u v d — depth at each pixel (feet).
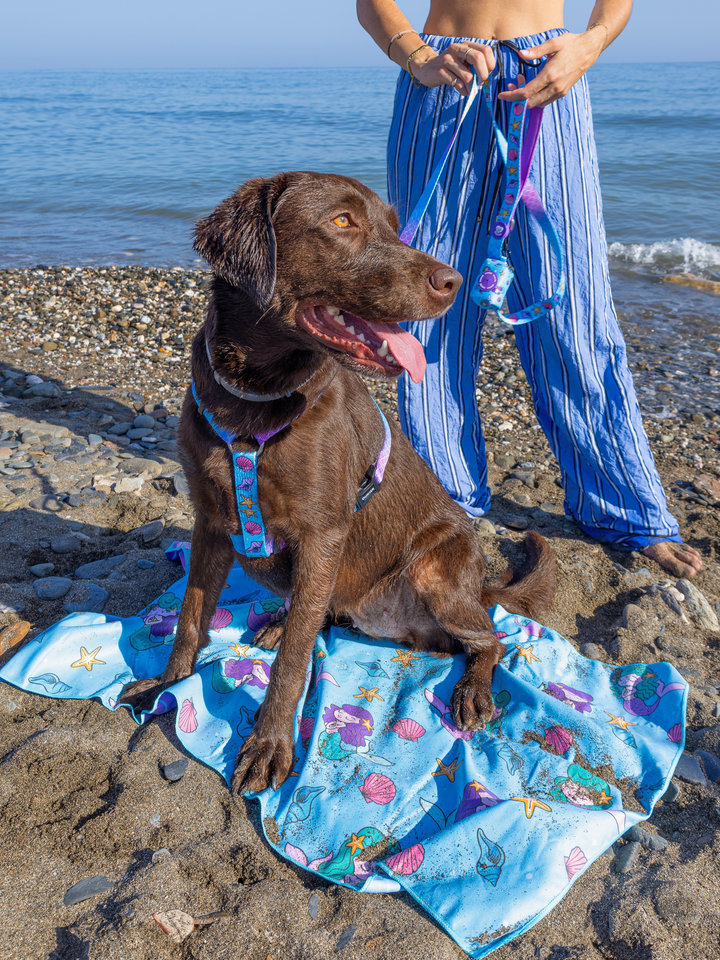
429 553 9.87
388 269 7.52
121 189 58.03
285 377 7.76
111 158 77.25
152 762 8.00
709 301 31.58
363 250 7.59
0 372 20.45
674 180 56.85
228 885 6.77
